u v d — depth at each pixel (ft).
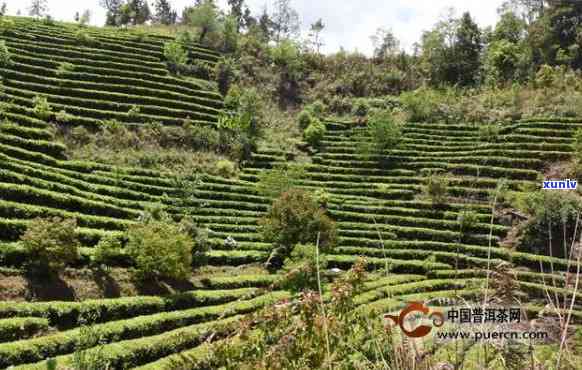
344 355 15.71
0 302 69.46
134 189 119.75
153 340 66.33
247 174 140.87
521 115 160.76
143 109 155.53
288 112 184.34
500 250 105.29
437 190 126.41
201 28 215.92
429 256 106.52
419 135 159.33
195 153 144.46
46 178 108.68
